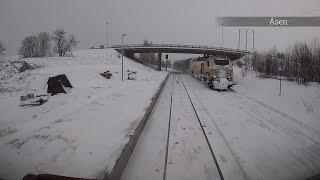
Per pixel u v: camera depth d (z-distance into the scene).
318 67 27.31
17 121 11.67
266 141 9.38
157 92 19.53
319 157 8.02
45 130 9.38
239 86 28.28
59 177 5.25
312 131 10.68
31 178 5.29
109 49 74.44
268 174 6.93
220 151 8.37
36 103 16.64
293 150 8.57
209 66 27.25
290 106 16.03
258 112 14.25
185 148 8.63
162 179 6.64
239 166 7.34
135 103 14.51
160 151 8.41
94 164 6.69
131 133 8.95
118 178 6.57
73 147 7.77
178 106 15.98
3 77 34.56
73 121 10.53
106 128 9.53
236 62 61.34
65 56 63.06
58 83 20.12
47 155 7.28
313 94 19.89
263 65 40.78
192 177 6.77
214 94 21.84
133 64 61.78
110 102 14.87
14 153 7.48
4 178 6.17
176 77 45.66
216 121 12.09
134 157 7.98
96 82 28.00
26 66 41.12
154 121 12.16
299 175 6.89
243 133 10.29
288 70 33.34
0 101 18.45
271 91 23.05
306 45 29.56
